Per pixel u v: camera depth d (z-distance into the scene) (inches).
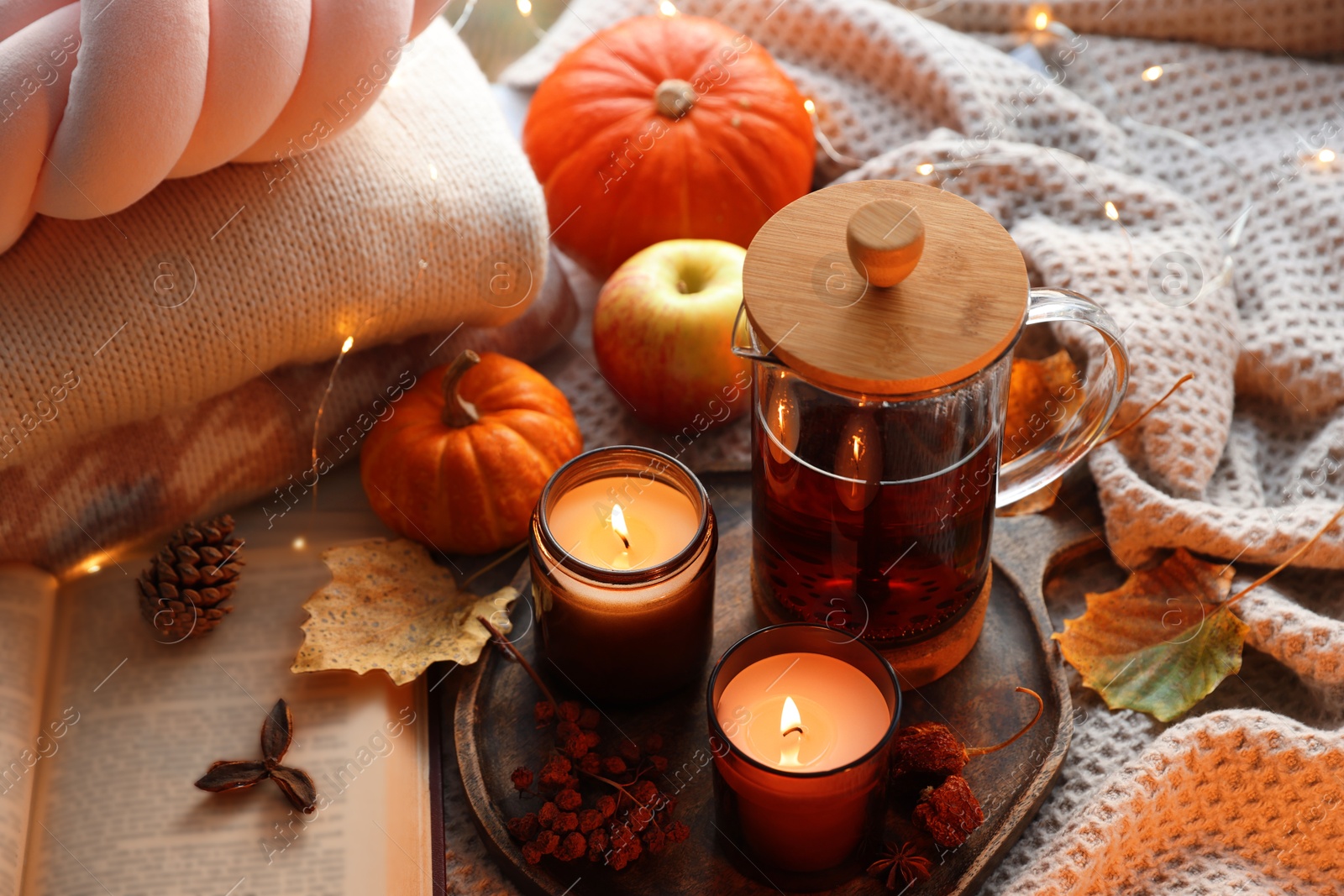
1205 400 37.2
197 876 33.2
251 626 36.4
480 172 36.8
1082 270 38.3
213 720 35.1
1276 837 33.3
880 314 29.9
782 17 42.9
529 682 35.3
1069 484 37.9
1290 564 36.0
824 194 31.6
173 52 31.7
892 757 32.6
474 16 47.4
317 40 33.4
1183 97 42.4
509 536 37.0
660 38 40.1
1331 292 38.9
